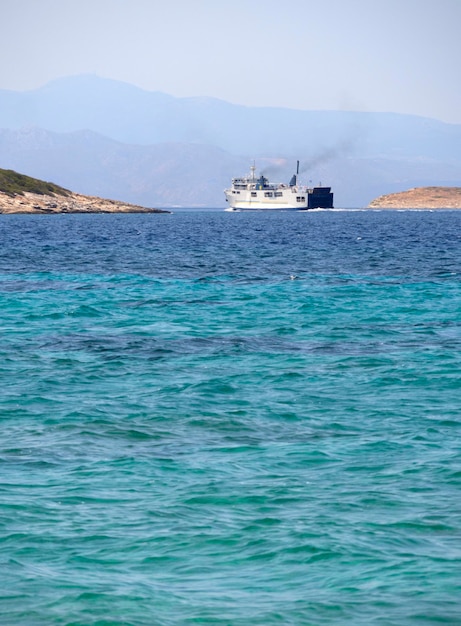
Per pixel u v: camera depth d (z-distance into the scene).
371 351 78.12
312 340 84.38
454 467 44.38
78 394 61.00
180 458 45.84
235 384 64.50
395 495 40.31
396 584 31.41
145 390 62.38
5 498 39.50
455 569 32.50
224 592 31.03
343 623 28.88
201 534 35.78
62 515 37.69
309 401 59.31
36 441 48.94
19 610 29.59
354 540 35.19
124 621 29.00
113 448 47.72
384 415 55.50
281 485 41.66
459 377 66.81
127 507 38.66
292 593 30.91
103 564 33.19
